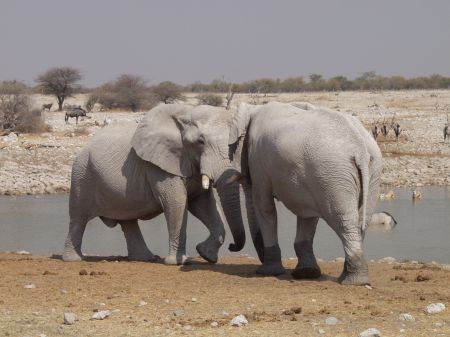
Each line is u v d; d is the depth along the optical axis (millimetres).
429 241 24531
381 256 21938
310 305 11773
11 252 20406
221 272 15086
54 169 43469
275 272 14625
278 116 13828
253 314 11164
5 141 52062
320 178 12844
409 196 37875
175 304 12023
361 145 12820
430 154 53000
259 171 14039
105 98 98625
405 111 85875
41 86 101625
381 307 11609
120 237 26250
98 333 10367
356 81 171375
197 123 15766
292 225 28016
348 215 12859
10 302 12391
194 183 16391
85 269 15734
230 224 15586
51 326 10758
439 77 175000
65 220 29859
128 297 12625
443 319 10781
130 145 16984
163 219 30672
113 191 17016
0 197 37656
